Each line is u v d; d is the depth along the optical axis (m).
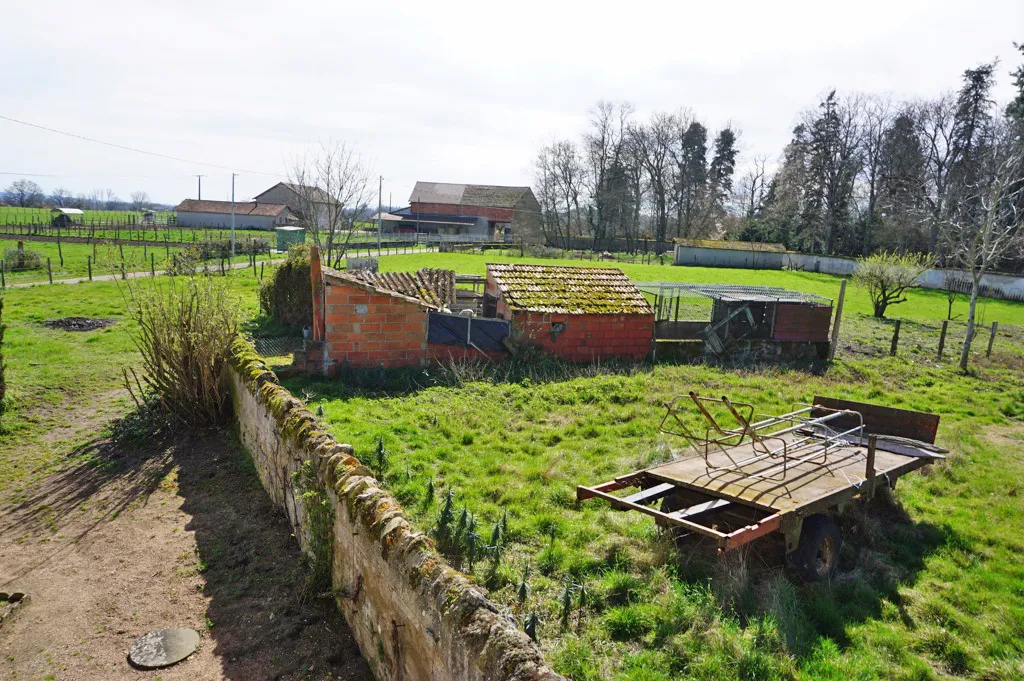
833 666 5.23
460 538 6.96
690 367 17.38
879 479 7.74
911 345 23.30
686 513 6.35
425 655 3.94
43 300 23.50
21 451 9.55
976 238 21.66
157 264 37.22
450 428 11.06
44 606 5.82
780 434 9.68
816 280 48.78
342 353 14.79
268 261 42.69
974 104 57.00
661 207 82.06
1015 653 5.72
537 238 83.00
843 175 66.75
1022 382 18.16
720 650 5.31
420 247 61.16
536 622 5.64
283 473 7.34
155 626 5.55
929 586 6.89
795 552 6.69
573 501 8.34
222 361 10.84
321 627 5.54
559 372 15.96
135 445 9.88
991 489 9.73
